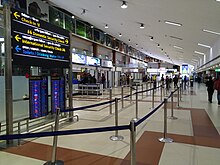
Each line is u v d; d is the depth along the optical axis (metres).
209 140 3.92
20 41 3.79
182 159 3.04
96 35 19.78
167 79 16.97
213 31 9.45
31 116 4.16
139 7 7.62
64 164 2.87
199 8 6.34
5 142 3.71
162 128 4.75
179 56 29.50
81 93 13.26
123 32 16.28
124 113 6.65
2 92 4.33
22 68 5.14
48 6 11.90
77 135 4.20
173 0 6.02
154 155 3.20
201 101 9.77
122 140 3.88
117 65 25.94
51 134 2.16
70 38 5.46
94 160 3.00
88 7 9.89
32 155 3.19
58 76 5.18
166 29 10.84
